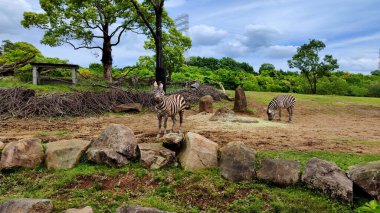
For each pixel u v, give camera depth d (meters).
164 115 9.88
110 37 23.98
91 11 21.73
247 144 8.65
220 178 6.43
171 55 27.61
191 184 6.23
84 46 23.80
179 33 28.52
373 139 9.98
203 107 15.88
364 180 5.76
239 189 6.12
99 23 23.27
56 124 12.38
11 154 6.97
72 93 15.58
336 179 5.86
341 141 9.49
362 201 5.70
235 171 6.46
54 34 22.47
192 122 13.12
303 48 37.91
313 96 24.97
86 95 15.70
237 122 13.15
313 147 8.41
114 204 5.72
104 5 23.23
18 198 5.72
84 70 26.78
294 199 5.74
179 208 5.66
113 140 7.12
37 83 19.28
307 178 6.04
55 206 5.57
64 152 7.07
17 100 14.09
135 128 11.66
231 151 6.78
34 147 7.21
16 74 21.38
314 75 38.94
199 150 6.86
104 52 24.09
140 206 5.21
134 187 6.25
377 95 40.03
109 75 24.16
